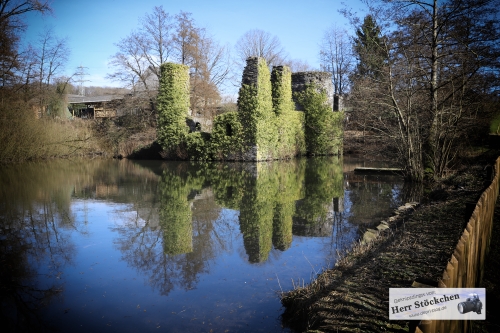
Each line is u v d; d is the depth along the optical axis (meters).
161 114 24.28
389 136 12.30
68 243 6.26
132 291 4.35
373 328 2.93
